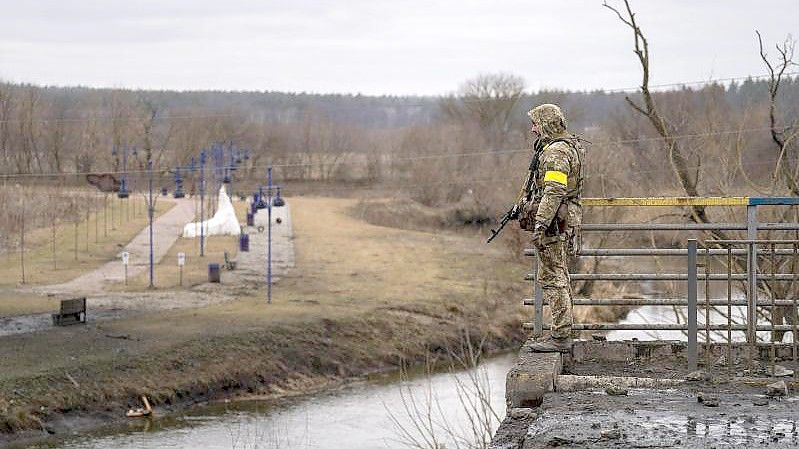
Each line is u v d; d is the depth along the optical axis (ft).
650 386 30.53
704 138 83.35
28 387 102.78
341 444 90.27
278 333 134.21
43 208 263.49
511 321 162.61
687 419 26.35
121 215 300.40
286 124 517.96
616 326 34.81
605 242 134.10
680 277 33.86
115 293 160.86
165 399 109.29
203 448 90.99
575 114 253.24
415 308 160.45
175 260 206.49
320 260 216.33
